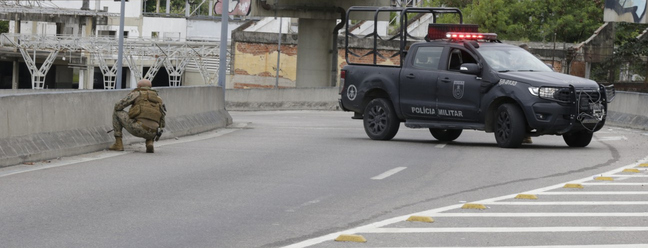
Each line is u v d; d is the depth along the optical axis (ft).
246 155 57.26
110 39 293.23
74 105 56.39
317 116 129.49
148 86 58.23
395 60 230.27
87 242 28.17
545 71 65.10
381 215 34.04
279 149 62.13
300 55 184.65
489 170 49.78
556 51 207.82
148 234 29.63
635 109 97.86
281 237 29.35
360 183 43.73
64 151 53.67
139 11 354.74
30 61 293.84
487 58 64.64
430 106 67.51
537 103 61.16
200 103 82.64
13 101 49.24
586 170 49.98
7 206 34.83
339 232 30.32
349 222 32.37
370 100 73.51
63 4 368.48
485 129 64.28
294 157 56.29
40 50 297.94
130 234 29.60
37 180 42.50
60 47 292.81
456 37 67.62
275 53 244.22
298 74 185.16
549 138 77.30
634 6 147.13
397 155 58.49
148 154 56.70
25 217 32.48
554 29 236.63
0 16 322.96
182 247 27.63
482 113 64.18
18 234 29.25
